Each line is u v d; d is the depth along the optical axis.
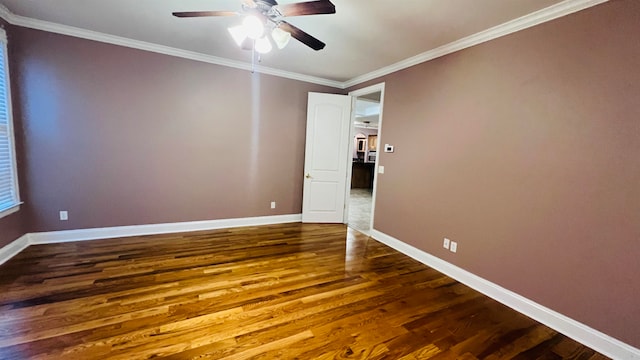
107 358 1.57
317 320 2.04
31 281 2.36
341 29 2.61
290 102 4.38
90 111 3.20
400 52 3.13
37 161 3.02
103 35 3.12
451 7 2.13
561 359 1.77
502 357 1.76
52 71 2.99
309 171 4.54
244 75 3.99
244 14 1.90
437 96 3.02
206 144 3.87
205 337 1.79
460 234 2.78
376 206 3.97
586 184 1.90
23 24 2.81
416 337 1.91
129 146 3.43
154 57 3.43
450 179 2.88
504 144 2.39
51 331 1.76
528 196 2.22
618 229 1.76
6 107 2.74
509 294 2.36
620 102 1.74
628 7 1.69
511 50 2.32
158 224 3.71
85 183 3.27
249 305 2.17
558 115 2.03
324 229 4.34
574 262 1.96
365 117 8.42
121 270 2.64
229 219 4.17
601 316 1.84
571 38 1.95
